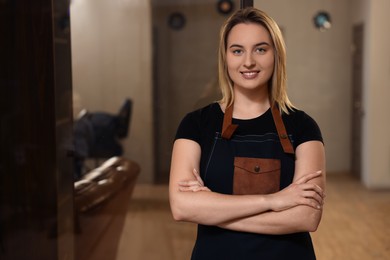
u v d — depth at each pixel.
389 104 5.26
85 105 3.80
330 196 5.05
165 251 2.25
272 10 5.95
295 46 5.99
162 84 2.82
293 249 1.22
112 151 3.01
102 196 1.96
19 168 1.46
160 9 2.84
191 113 1.32
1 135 1.44
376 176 5.33
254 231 1.19
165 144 2.82
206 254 1.24
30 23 1.44
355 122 5.83
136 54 3.71
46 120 1.47
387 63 5.23
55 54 1.47
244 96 1.28
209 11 2.24
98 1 3.84
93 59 3.82
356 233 3.86
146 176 2.77
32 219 1.48
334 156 6.11
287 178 1.23
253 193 1.22
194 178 1.24
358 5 5.63
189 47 2.35
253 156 1.24
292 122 1.27
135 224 2.27
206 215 1.20
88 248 1.84
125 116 3.19
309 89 6.04
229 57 1.25
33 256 1.49
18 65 1.43
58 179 1.50
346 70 5.99
